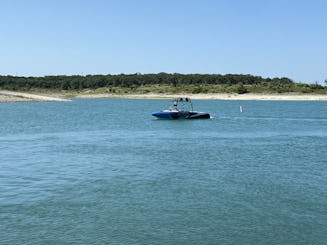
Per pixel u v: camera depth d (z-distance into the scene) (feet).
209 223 74.74
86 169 118.93
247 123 274.77
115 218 77.25
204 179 106.01
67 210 81.66
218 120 295.28
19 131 228.63
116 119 309.83
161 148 160.35
